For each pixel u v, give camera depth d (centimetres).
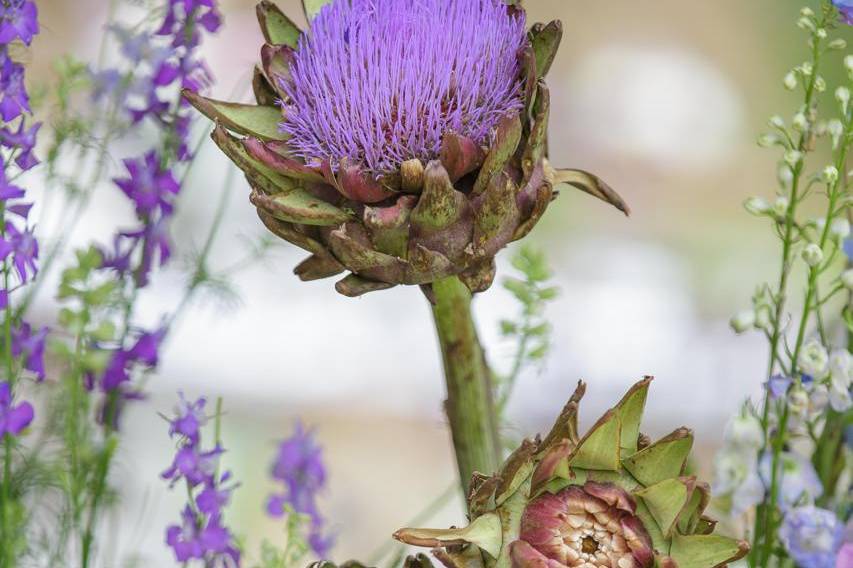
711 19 300
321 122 120
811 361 118
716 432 208
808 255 117
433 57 119
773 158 272
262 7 122
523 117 119
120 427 130
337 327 218
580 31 295
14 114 120
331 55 120
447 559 115
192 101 120
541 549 114
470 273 119
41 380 123
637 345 219
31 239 120
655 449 115
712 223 255
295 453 133
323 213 118
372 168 120
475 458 124
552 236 242
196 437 123
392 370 218
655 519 115
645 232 252
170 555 163
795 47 295
